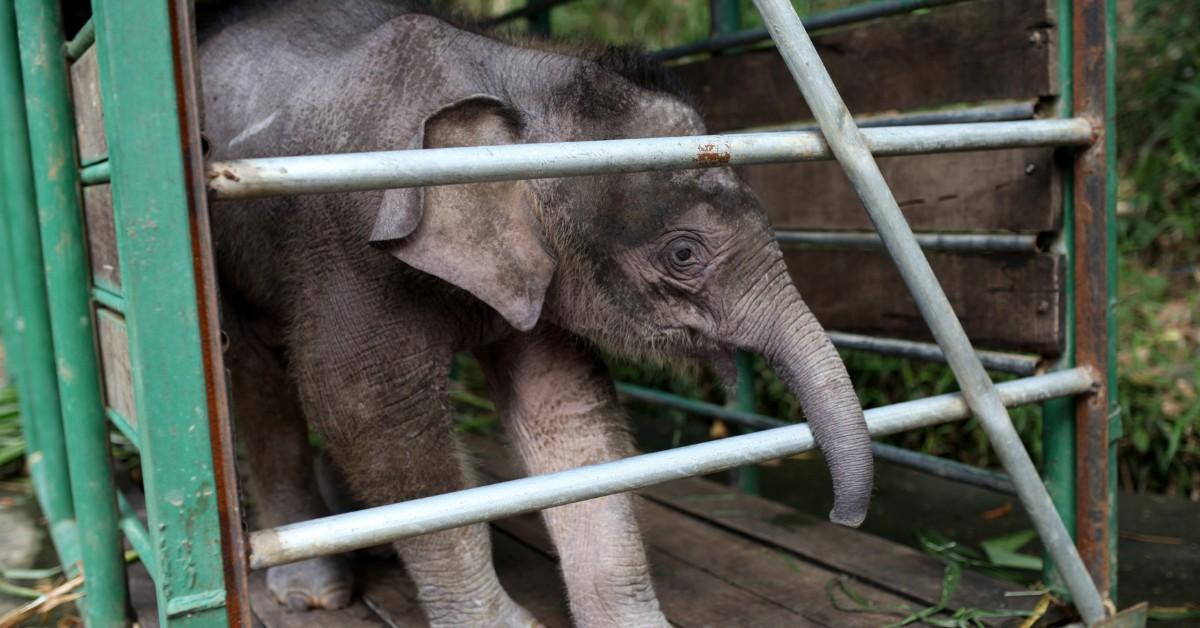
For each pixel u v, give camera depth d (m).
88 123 2.10
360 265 2.17
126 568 2.56
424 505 1.67
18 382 3.90
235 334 2.71
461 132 2.00
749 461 1.93
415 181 1.60
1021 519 3.52
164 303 1.50
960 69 2.66
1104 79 2.36
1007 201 2.59
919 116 2.78
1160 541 3.27
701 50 3.42
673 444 4.51
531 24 4.02
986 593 2.51
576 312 2.30
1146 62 5.23
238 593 1.58
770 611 2.48
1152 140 4.99
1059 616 2.43
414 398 2.20
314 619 2.55
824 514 3.67
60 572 3.19
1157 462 3.82
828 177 3.14
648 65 2.25
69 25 2.89
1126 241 4.88
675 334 2.22
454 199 2.00
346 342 2.18
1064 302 2.49
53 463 3.24
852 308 3.14
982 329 2.70
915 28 2.78
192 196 1.50
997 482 2.64
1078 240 2.44
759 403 4.69
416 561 2.20
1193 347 4.23
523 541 3.00
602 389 2.46
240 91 2.44
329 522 1.63
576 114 2.12
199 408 1.53
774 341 2.10
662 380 4.92
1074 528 2.51
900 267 2.02
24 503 3.99
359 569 2.81
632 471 1.81
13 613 2.87
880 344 3.01
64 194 2.30
